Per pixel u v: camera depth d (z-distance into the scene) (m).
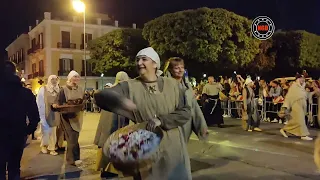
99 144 6.33
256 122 12.15
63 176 6.64
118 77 6.48
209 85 13.53
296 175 6.36
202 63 25.05
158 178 3.06
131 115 3.17
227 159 7.72
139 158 2.94
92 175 6.67
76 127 7.46
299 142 9.65
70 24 51.12
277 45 28.06
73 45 51.41
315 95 12.75
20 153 5.30
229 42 23.91
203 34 23.25
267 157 7.81
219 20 23.17
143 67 3.27
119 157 2.96
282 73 29.52
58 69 50.53
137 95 3.19
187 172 3.23
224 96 16.44
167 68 4.98
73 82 7.32
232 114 17.05
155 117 3.15
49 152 9.01
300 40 27.61
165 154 3.12
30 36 57.56
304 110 10.26
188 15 23.61
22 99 5.09
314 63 28.61
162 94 3.24
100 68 36.03
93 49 37.09
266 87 15.47
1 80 4.94
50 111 8.62
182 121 3.21
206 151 8.63
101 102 3.08
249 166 7.07
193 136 10.88
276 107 14.76
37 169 7.21
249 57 25.09
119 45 34.56
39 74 52.09
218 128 12.91
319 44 28.77
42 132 8.86
